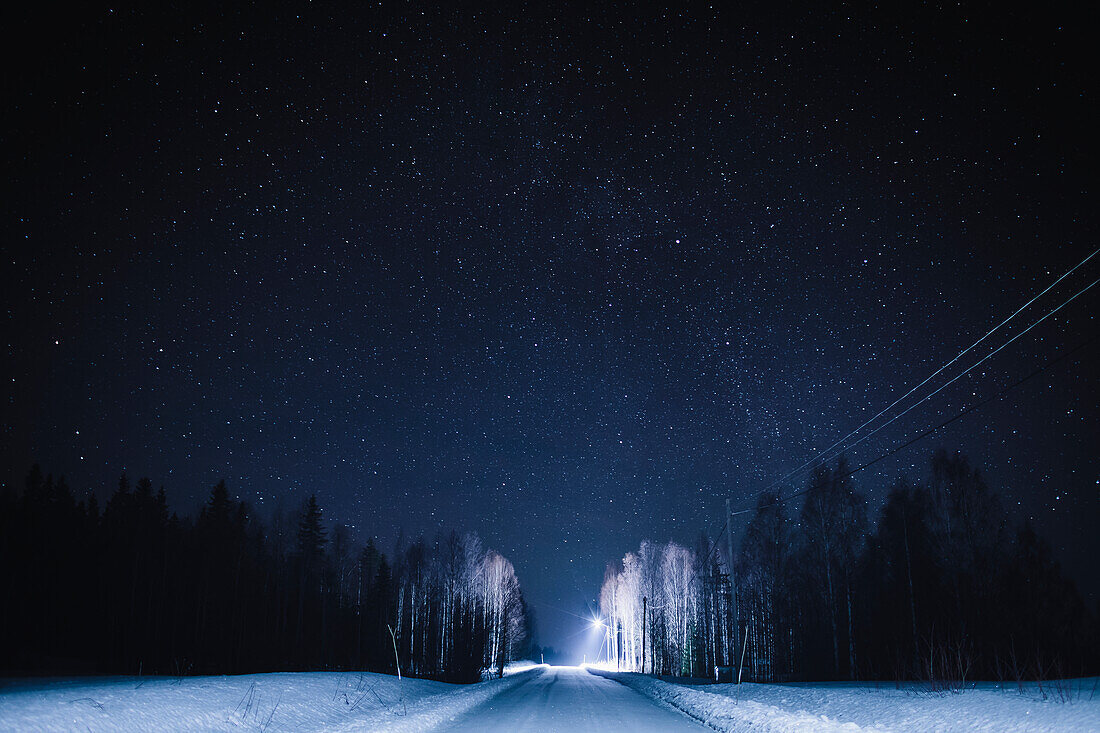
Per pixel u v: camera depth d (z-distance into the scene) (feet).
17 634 188.85
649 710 83.41
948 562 130.72
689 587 235.61
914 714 51.13
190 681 81.35
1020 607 126.41
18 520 199.31
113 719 45.47
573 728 61.62
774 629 161.89
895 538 146.72
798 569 160.45
